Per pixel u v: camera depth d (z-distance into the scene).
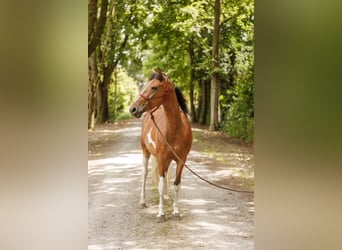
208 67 7.41
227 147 5.73
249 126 6.07
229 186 3.87
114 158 5.30
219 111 7.55
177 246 2.46
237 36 6.92
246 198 3.47
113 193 3.68
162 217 3.01
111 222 2.87
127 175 4.40
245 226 2.82
